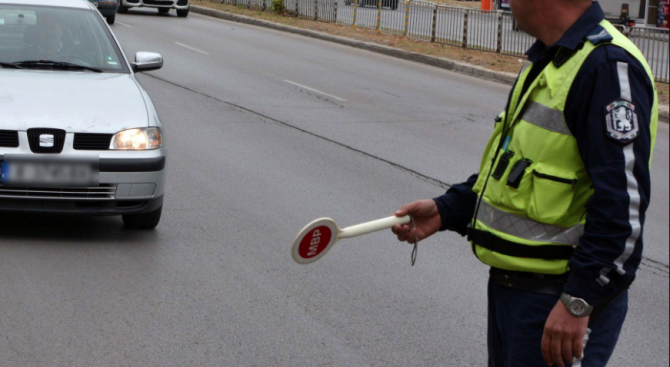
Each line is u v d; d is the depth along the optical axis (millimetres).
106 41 7234
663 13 24828
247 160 8883
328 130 11008
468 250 6297
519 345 2604
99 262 5566
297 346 4414
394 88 15773
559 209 2447
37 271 5336
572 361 2422
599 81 2320
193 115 11438
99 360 4133
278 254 5918
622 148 2260
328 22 28391
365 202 7512
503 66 19188
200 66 16766
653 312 5340
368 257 5996
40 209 5801
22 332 4406
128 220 6297
